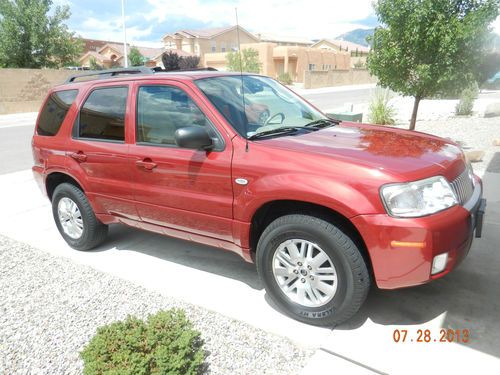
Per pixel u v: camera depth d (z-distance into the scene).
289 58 51.38
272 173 3.13
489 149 8.91
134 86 4.08
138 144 3.97
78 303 3.80
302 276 3.19
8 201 6.87
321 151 3.15
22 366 3.08
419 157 3.13
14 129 17.11
